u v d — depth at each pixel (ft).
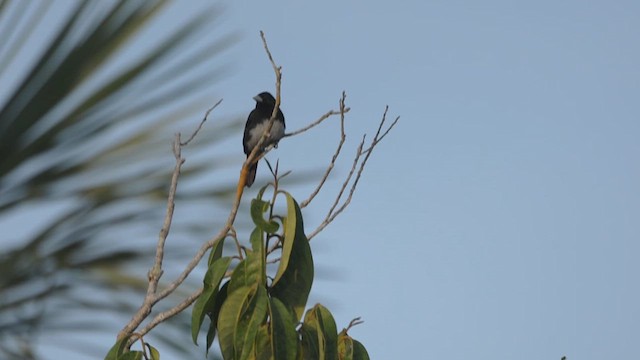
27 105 33.83
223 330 23.76
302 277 24.85
